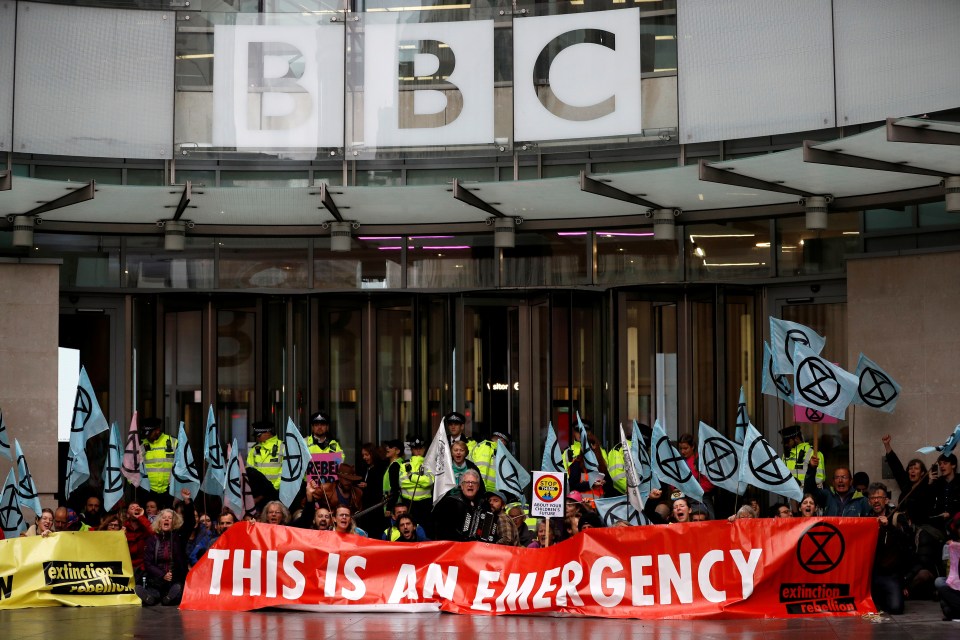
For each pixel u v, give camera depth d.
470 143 20.03
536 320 20.27
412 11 20.33
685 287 19.62
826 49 18.52
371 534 18.33
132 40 20.20
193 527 16.92
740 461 15.39
